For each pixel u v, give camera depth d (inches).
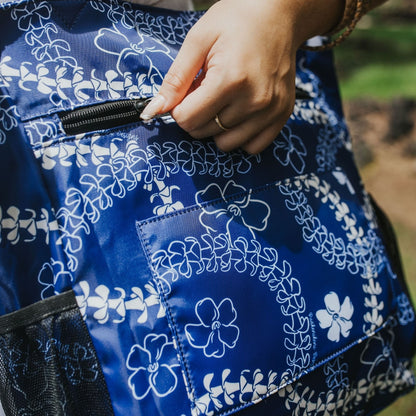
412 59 161.5
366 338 29.7
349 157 33.7
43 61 23.1
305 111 31.7
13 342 22.1
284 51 24.8
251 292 25.4
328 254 28.9
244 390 24.5
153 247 23.7
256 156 27.9
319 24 28.4
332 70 35.0
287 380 26.0
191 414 23.4
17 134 21.9
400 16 225.3
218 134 25.7
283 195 28.2
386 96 136.9
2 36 22.7
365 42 176.4
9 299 22.3
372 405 32.1
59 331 22.3
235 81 22.9
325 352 27.6
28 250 22.2
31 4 23.3
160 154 24.7
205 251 24.7
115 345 22.7
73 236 22.3
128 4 26.5
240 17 23.5
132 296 23.1
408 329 33.4
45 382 22.4
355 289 29.7
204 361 23.8
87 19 24.7
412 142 121.3
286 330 26.1
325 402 28.3
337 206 30.5
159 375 23.2
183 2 31.5
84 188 22.8
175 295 23.7
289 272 26.9
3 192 22.0
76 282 22.4
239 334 24.7
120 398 22.8
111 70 24.6
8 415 22.3
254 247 26.1
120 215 23.3
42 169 22.3
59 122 22.8
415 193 101.9
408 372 33.8
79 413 22.6
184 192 25.0
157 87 25.9
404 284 36.4
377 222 34.8
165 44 27.0
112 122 23.9
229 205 26.0
